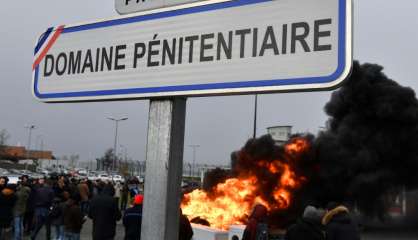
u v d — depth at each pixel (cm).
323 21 198
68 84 279
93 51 272
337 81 192
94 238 799
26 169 8181
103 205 803
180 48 239
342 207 533
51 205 1256
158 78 245
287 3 208
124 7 268
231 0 225
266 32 213
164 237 236
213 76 226
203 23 233
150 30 251
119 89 258
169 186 240
